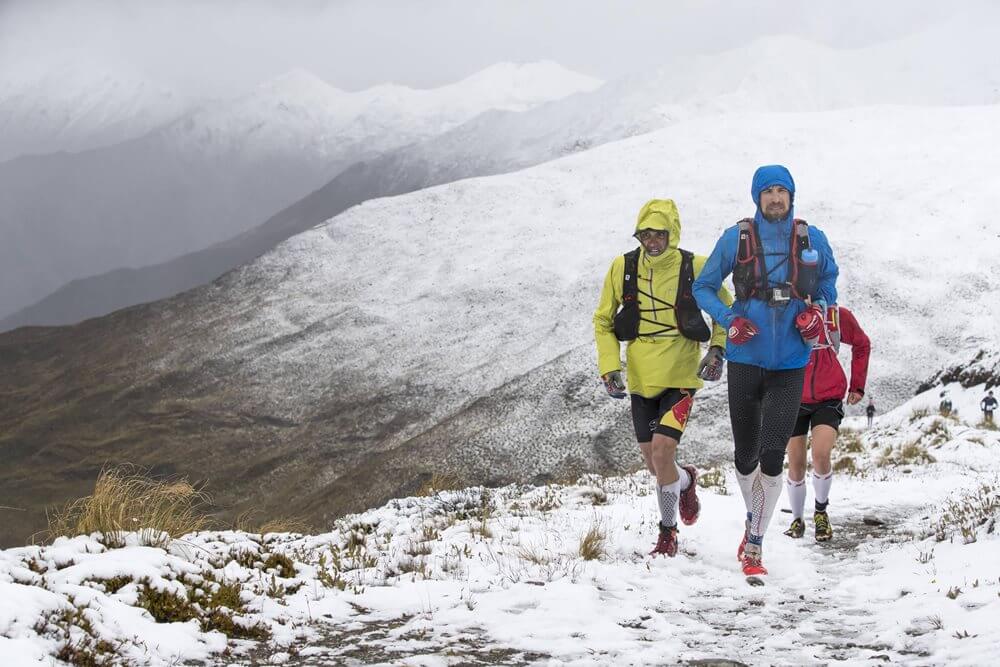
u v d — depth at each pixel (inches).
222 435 5364.2
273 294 6948.8
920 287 4729.3
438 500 368.8
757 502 230.5
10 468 5531.5
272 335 6353.3
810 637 167.2
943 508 325.7
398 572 224.5
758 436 231.0
